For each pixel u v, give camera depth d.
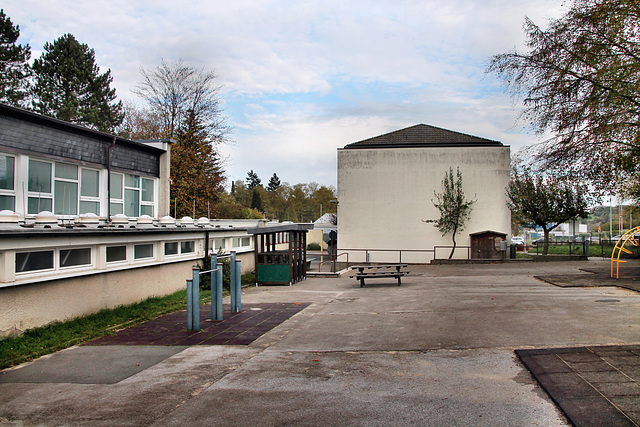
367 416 4.96
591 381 5.45
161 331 9.89
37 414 5.34
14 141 12.56
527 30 14.74
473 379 5.98
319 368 6.83
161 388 6.13
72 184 14.75
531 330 8.38
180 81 37.81
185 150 35.34
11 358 7.68
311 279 22.17
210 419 5.04
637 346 6.82
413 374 6.34
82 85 44.62
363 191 34.25
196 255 17.39
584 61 14.10
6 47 38.69
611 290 13.48
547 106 14.77
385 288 17.23
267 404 5.42
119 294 12.45
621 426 4.28
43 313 9.71
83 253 11.08
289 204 98.00
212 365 7.20
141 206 18.64
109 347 8.55
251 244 24.92
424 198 33.59
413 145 33.75
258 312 12.11
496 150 33.00
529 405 5.02
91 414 5.29
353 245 34.16
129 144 17.64
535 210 30.19
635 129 13.97
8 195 12.38
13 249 8.80
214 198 38.09
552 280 16.44
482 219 32.88
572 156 14.91
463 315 10.34
